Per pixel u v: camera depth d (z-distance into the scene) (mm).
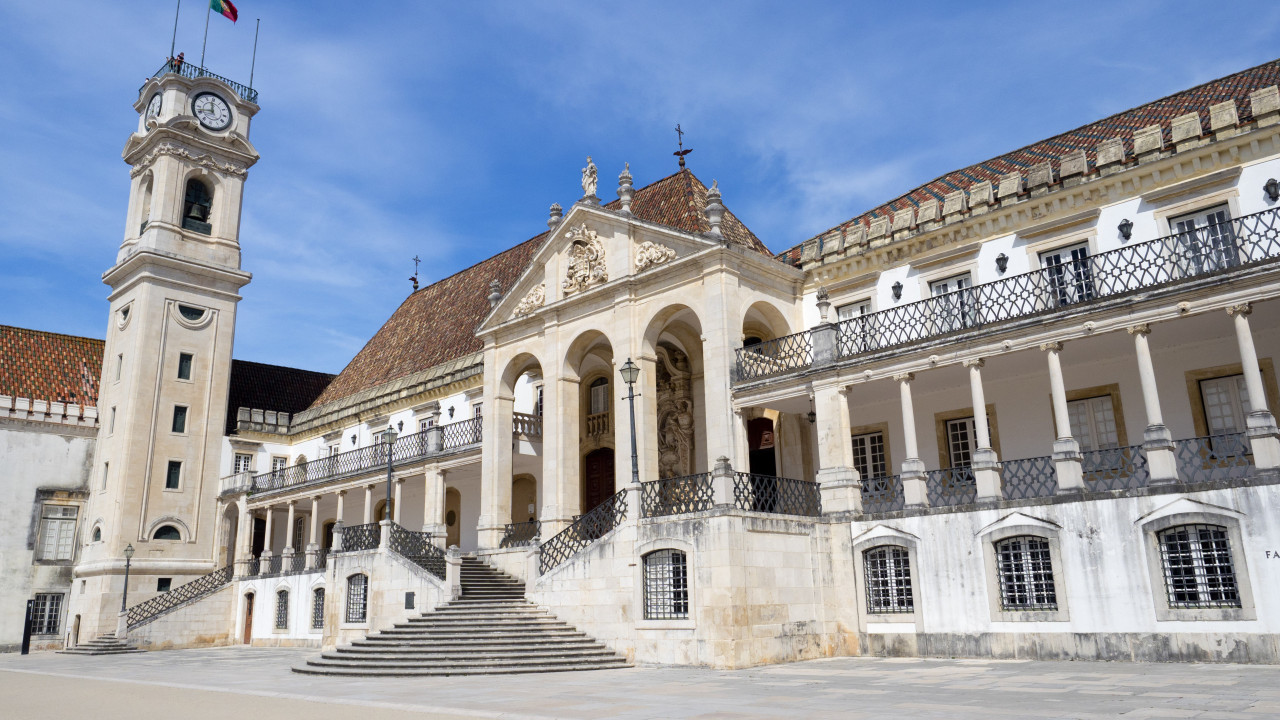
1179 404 20547
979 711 10758
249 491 43312
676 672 18500
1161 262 20328
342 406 45062
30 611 40156
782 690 14102
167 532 43094
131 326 44406
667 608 20469
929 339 21484
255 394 50719
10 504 41875
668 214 30016
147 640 37000
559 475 28094
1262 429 16578
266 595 37406
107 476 43188
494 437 30859
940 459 24109
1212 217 20141
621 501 22297
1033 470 22328
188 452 44281
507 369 31359
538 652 20438
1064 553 18375
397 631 22031
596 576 21938
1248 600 16109
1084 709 10688
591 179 29531
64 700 15055
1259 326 19391
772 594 20094
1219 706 10602
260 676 20109
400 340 47188
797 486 22312
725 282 25219
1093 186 21844
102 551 41469
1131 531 17625
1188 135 20453
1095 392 21812
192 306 45719
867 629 21156
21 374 45531
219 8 46625
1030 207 22891
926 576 20266
